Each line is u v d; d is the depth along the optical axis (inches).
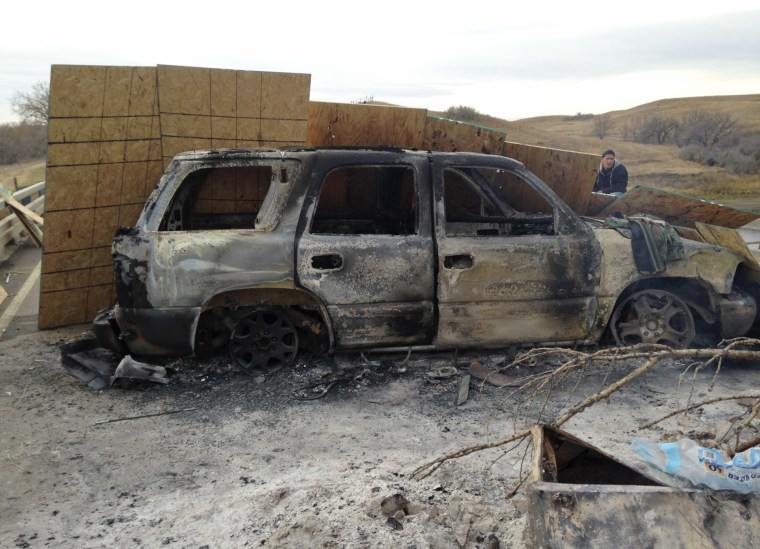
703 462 96.1
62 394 185.9
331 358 196.4
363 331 183.0
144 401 178.4
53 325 252.2
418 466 137.0
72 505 127.1
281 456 145.4
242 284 178.7
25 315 279.4
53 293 249.4
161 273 177.2
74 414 171.5
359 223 233.0
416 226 184.1
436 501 121.3
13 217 434.6
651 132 2465.6
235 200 234.8
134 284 178.1
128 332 180.4
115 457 146.9
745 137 2176.4
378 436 153.8
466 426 158.2
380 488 125.6
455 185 246.5
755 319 209.8
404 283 181.6
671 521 85.5
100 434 159.0
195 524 118.3
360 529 112.0
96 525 119.6
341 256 179.2
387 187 235.9
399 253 180.9
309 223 181.2
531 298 185.8
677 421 157.9
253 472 138.5
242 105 249.6
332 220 231.0
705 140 2222.0
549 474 99.0
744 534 84.0
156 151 247.1
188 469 140.7
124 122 241.9
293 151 184.5
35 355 221.5
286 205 182.1
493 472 132.9
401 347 187.6
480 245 183.2
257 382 186.1
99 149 241.3
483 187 228.7
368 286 180.5
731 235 192.9
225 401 175.9
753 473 92.6
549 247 185.2
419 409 168.4
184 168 184.2
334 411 168.4
